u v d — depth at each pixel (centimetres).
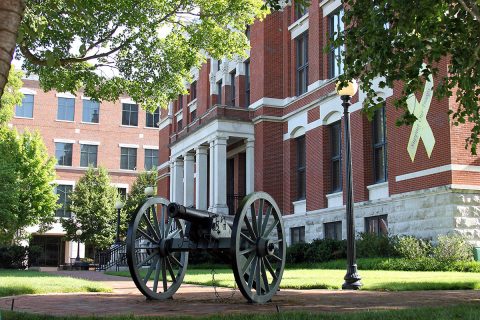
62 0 1177
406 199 1944
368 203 2148
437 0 842
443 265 1587
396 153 2019
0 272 2177
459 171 1762
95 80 1545
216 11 1630
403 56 875
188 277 1410
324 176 2494
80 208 4372
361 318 522
